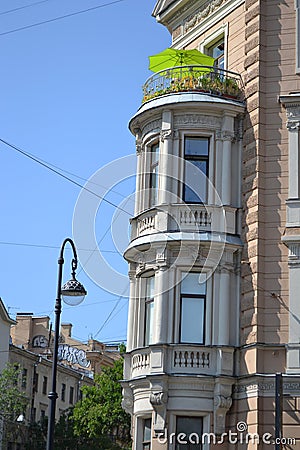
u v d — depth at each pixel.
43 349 88.44
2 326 72.81
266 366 31.11
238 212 33.53
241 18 35.53
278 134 33.09
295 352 30.73
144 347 33.09
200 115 34.12
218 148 33.94
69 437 75.25
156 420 31.70
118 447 70.44
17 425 74.12
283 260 31.92
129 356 34.34
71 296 24.92
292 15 34.00
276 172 32.78
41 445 76.38
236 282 33.00
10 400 67.25
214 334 32.34
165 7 40.12
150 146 35.47
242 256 33.06
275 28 34.12
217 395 31.47
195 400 31.64
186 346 32.12
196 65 34.78
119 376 66.44
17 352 76.12
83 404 67.19
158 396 31.58
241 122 34.22
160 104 34.31
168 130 34.16
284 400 30.30
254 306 31.77
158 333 32.44
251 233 32.62
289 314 31.27
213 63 36.75
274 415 30.44
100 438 71.06
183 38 39.31
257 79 33.69
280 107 33.31
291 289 31.44
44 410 81.25
